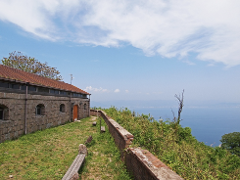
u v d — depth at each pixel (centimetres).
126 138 670
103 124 1688
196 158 677
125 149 645
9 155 743
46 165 664
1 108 1027
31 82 1228
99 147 924
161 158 574
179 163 531
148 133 761
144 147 648
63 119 1825
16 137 1091
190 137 1152
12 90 1074
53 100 1611
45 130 1366
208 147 1036
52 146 933
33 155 770
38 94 1367
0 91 977
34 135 1167
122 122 1254
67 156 762
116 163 710
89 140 978
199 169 522
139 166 478
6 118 1027
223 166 691
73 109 2117
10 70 1359
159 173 360
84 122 1988
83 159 673
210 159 756
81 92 2347
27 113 1209
